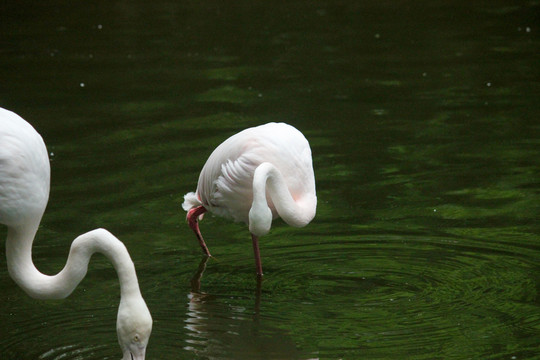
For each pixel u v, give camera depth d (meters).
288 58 18.67
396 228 10.51
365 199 11.45
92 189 11.83
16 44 20.42
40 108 15.49
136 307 6.57
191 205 10.41
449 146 13.26
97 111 15.30
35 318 8.33
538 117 14.42
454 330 7.93
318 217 10.96
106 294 8.94
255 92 16.27
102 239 6.81
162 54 19.28
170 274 9.52
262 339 7.87
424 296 8.76
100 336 7.93
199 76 17.44
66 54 19.41
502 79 16.72
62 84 17.06
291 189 9.33
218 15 23.20
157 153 13.16
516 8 23.34
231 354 7.55
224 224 11.27
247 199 9.52
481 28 21.19
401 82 16.69
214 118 14.73
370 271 9.45
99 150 13.32
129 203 11.39
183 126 14.37
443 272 9.30
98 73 17.81
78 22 22.77
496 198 11.27
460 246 9.92
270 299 8.84
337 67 17.91
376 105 15.33
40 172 7.57
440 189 11.68
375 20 22.25
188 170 12.46
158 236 10.54
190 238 10.62
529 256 9.57
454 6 23.80
